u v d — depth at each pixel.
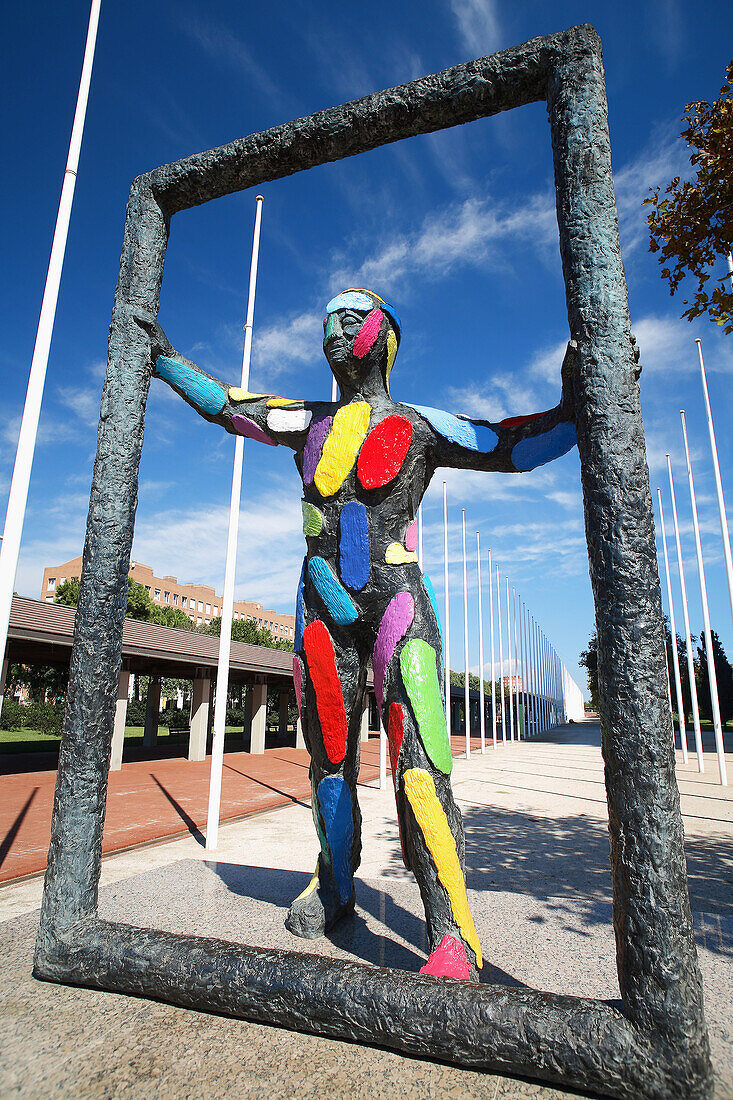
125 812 8.84
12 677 30.62
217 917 3.13
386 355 3.11
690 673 15.70
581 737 33.72
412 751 2.65
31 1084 1.76
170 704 53.22
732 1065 1.82
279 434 3.22
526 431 2.70
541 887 5.17
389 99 2.58
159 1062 1.87
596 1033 1.70
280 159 2.83
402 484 2.95
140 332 2.92
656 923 1.72
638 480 1.98
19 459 4.83
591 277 2.13
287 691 25.83
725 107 4.45
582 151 2.23
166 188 3.00
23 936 2.86
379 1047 1.95
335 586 2.97
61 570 65.06
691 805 9.64
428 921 2.54
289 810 9.35
